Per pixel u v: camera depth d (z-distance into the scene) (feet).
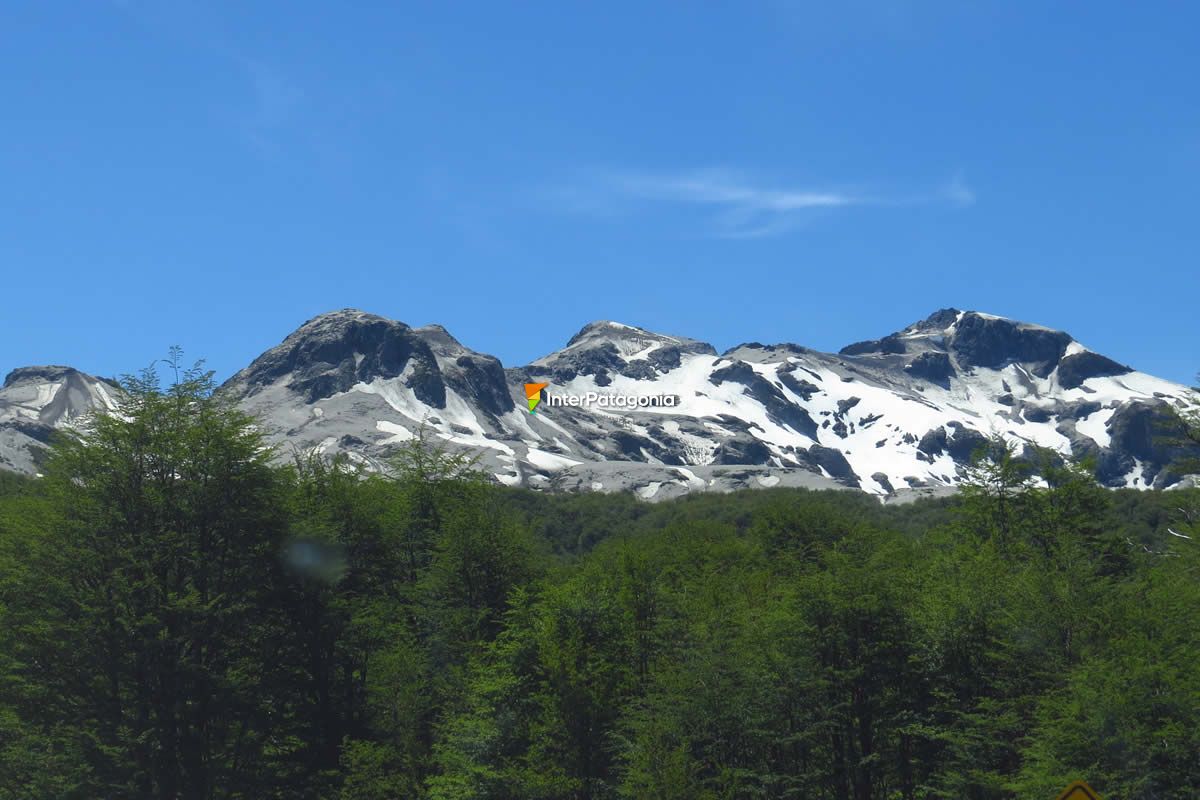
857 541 232.53
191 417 206.08
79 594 188.24
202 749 188.55
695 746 180.24
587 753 181.78
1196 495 240.32
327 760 206.90
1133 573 225.56
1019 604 180.75
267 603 207.10
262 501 207.62
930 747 181.27
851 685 184.44
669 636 208.85
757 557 307.37
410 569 266.36
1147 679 151.43
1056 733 148.97
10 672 188.24
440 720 214.28
